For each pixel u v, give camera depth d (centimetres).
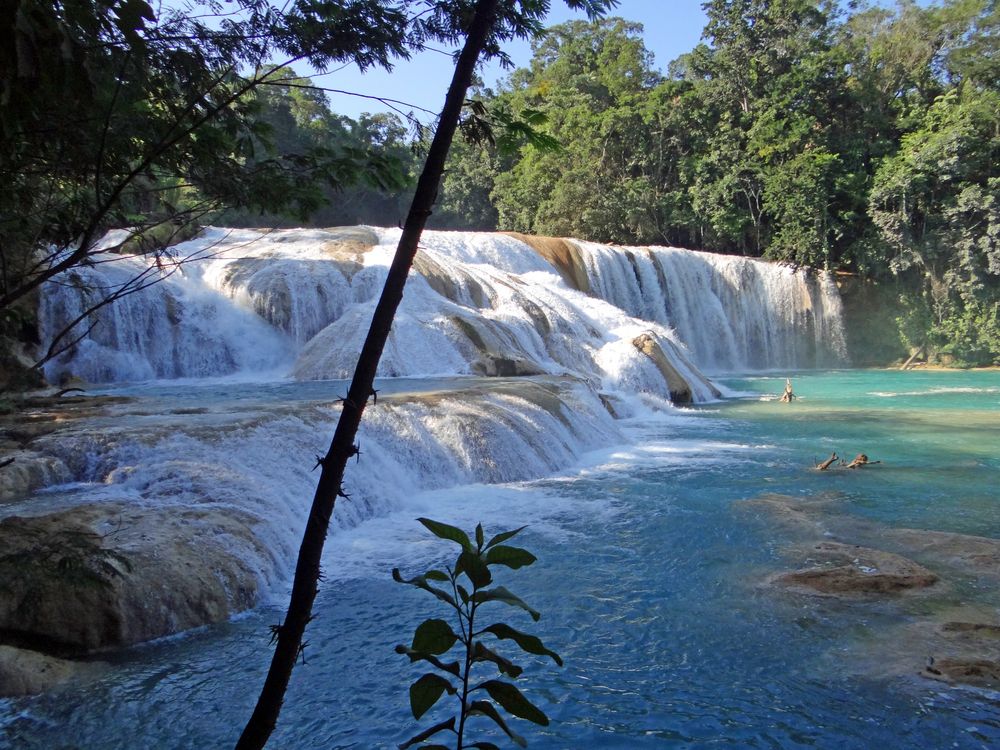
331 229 3381
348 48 421
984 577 1006
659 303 4212
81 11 349
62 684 734
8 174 421
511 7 389
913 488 1498
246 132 485
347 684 751
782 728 669
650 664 789
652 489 1507
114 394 2000
